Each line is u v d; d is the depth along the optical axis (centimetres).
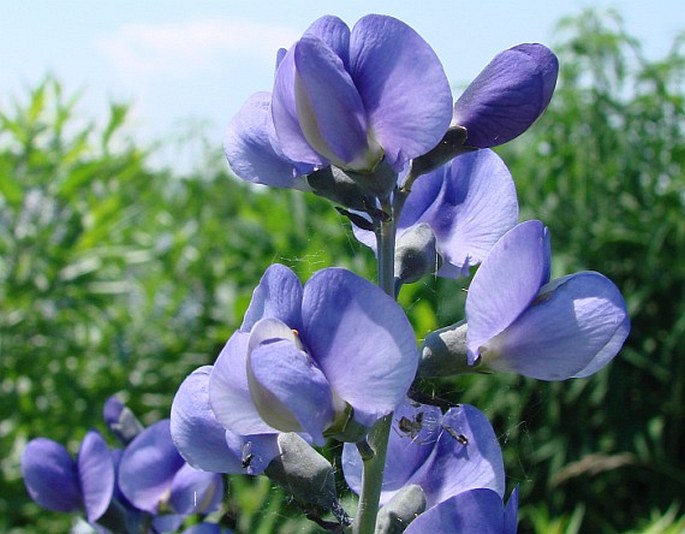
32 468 27
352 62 19
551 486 66
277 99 19
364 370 18
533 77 20
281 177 21
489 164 21
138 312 75
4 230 68
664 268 73
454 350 20
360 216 20
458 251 21
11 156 69
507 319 20
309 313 19
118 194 73
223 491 27
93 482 27
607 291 20
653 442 71
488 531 19
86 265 69
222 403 19
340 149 19
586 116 76
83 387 66
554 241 74
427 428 21
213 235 82
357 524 20
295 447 20
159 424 27
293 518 37
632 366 72
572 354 20
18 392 64
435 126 19
